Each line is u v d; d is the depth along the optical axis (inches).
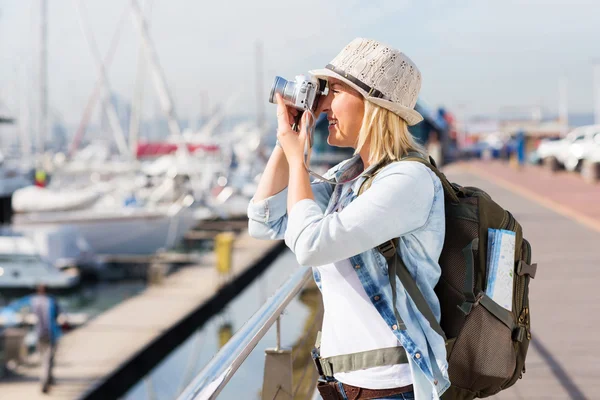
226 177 1090.1
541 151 1334.9
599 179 991.6
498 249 67.1
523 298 70.8
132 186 1003.3
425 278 65.2
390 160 68.4
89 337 455.5
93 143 1621.6
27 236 716.0
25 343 410.0
